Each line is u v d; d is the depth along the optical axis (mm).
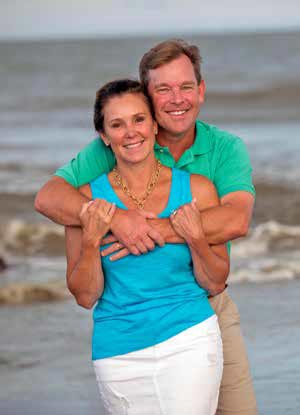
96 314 4094
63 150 25469
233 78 45250
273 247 12633
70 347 7938
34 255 13188
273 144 24328
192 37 106250
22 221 15273
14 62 65812
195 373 3877
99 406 6305
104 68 59375
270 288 9867
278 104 36062
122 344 3965
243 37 92125
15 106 39594
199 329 3930
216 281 4074
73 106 38875
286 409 5789
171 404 3898
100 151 4426
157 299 3967
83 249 4023
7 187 18875
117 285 4023
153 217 3992
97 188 4176
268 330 7809
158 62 4242
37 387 6801
